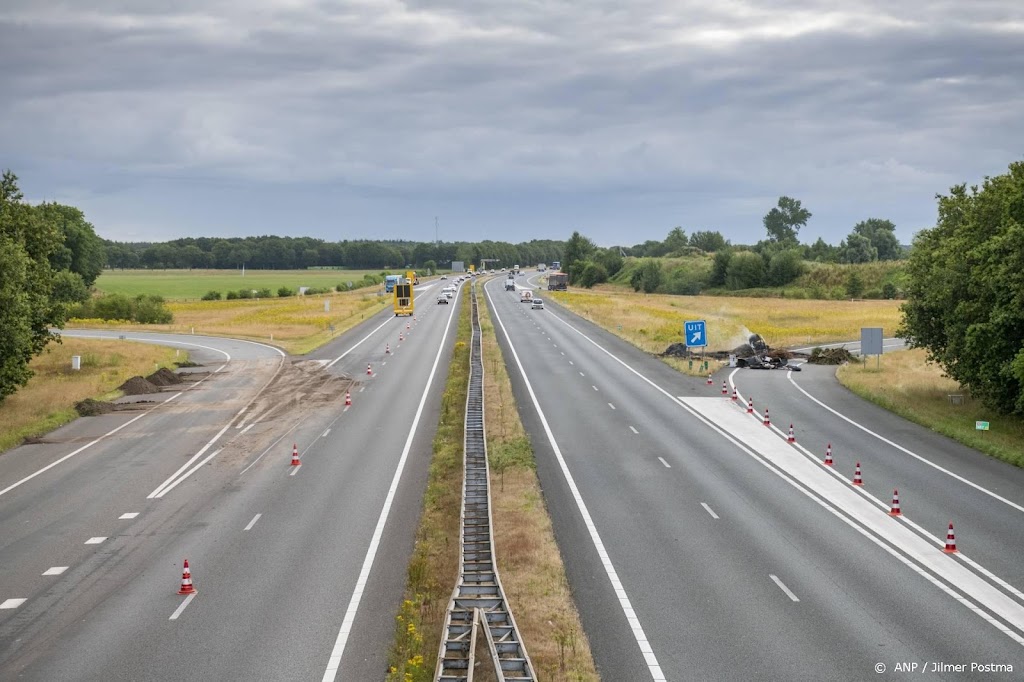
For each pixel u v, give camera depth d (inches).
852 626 773.3
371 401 1968.5
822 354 2773.1
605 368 2492.6
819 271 6894.7
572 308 4884.4
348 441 1560.0
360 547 995.3
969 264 1733.5
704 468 1359.5
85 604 836.6
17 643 751.7
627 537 1027.3
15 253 1774.1
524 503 1157.1
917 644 735.7
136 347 3127.5
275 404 1959.9
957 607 814.5
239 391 2155.5
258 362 2721.5
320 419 1772.9
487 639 708.7
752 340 2778.1
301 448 1512.1
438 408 1865.2
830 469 1355.8
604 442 1539.1
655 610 814.5
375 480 1290.6
